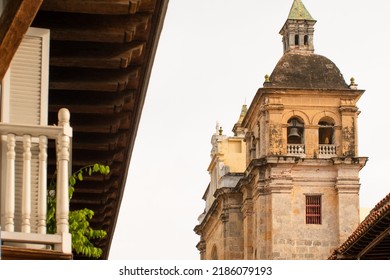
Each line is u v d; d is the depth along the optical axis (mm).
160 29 21312
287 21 103375
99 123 23375
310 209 96812
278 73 99750
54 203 17719
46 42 17562
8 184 15352
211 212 110688
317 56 101750
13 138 15531
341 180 96625
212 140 115062
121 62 20859
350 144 97750
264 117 98438
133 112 24578
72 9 19516
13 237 15055
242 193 104500
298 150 97875
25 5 15602
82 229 18422
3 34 15766
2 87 17234
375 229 44062
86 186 27500
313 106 98625
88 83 21500
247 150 104125
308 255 95688
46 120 17344
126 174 28391
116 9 19531
